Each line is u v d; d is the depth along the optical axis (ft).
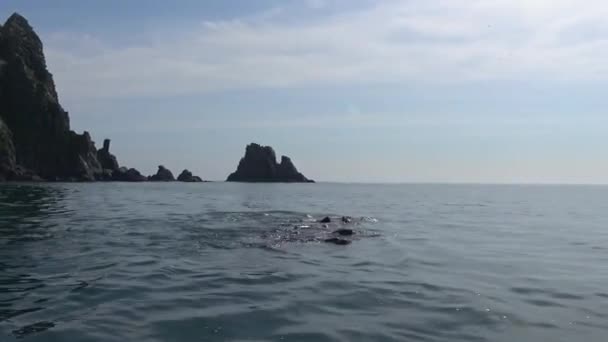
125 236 55.62
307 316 26.99
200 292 31.60
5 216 75.66
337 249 50.11
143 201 121.39
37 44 334.65
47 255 43.29
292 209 104.32
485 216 95.25
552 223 81.87
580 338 24.21
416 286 34.40
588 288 34.35
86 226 64.23
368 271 39.32
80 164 312.09
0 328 24.00
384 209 112.68
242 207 107.86
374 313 27.78
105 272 36.65
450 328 25.39
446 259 45.29
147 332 23.82
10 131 283.38
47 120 304.91
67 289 31.58
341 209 108.88
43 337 22.86
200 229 63.00
